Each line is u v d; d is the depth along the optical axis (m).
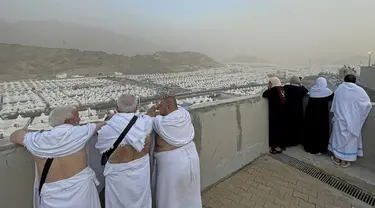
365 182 2.93
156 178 2.07
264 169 3.29
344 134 3.19
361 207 2.52
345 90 3.19
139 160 1.75
